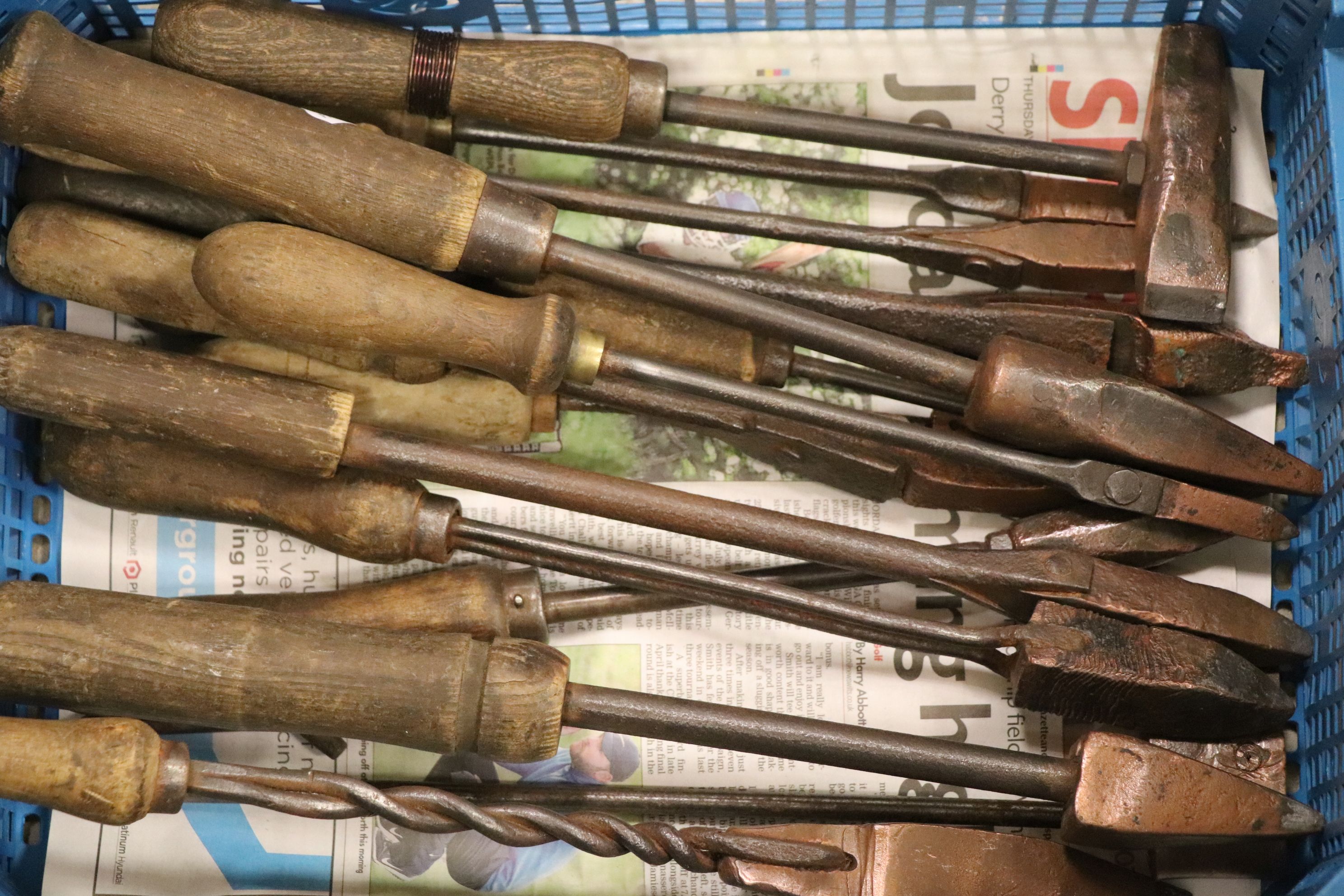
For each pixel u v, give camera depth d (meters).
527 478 1.33
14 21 1.38
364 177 1.27
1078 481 1.37
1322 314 1.45
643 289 1.34
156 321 1.43
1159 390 1.37
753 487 1.54
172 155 1.27
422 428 1.45
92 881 1.51
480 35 1.55
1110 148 1.55
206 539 1.54
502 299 1.29
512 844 1.31
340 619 1.41
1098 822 1.31
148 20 1.52
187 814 1.52
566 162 1.56
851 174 1.48
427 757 1.51
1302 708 1.48
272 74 1.37
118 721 1.26
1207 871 1.46
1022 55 1.55
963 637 1.36
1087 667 1.34
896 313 1.45
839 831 1.34
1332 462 1.44
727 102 1.44
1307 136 1.49
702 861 1.33
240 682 1.26
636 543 1.52
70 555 1.53
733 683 1.52
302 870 1.51
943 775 1.33
